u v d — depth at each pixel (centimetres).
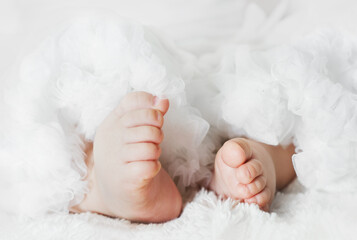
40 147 27
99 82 28
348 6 35
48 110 28
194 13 39
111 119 26
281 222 24
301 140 29
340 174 28
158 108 25
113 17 30
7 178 28
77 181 27
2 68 36
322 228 24
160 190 26
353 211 25
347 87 29
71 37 29
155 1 40
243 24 40
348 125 27
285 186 30
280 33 38
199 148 29
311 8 38
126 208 25
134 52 28
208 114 30
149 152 24
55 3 42
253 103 28
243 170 25
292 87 28
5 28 41
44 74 28
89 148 28
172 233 24
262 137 28
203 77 31
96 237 25
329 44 30
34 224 26
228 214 24
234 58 31
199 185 29
